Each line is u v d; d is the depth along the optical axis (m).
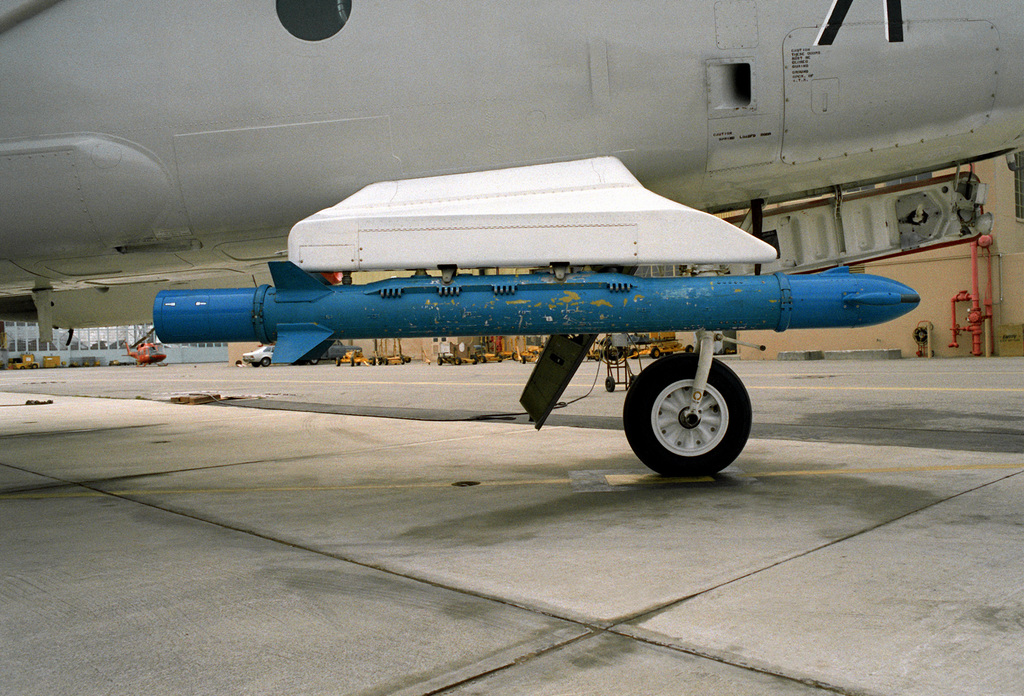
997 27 4.27
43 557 3.01
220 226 4.74
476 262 3.88
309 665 1.87
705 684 1.70
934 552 2.65
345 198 4.52
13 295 6.55
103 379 25.72
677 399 4.25
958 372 12.99
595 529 3.17
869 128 4.38
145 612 2.30
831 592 2.27
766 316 3.86
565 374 4.61
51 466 5.86
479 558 2.79
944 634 1.94
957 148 4.58
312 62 4.32
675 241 3.85
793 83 4.27
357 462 5.48
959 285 19.44
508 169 4.34
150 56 4.39
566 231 3.86
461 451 5.83
